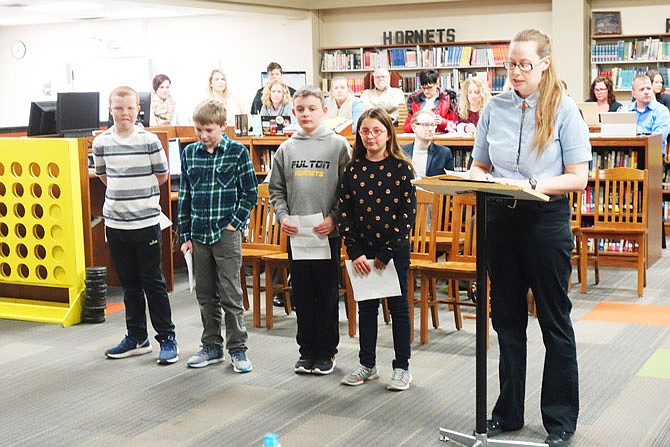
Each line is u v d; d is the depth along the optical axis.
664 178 9.61
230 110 10.12
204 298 5.16
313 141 4.86
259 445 3.97
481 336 3.74
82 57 16.12
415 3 13.57
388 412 4.34
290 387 4.78
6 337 6.01
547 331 3.83
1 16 14.84
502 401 4.01
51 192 6.38
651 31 12.09
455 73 13.36
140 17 15.36
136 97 5.27
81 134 7.68
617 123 7.80
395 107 9.14
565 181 3.60
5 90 16.94
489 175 3.63
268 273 6.02
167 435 4.12
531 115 3.69
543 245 3.69
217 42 15.05
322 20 14.45
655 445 3.85
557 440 3.80
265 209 6.31
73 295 6.36
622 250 8.43
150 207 5.26
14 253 6.57
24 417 4.41
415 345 5.54
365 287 4.58
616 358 5.19
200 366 5.18
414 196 4.56
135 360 5.38
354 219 4.62
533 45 3.59
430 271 5.50
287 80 12.75
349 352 5.43
